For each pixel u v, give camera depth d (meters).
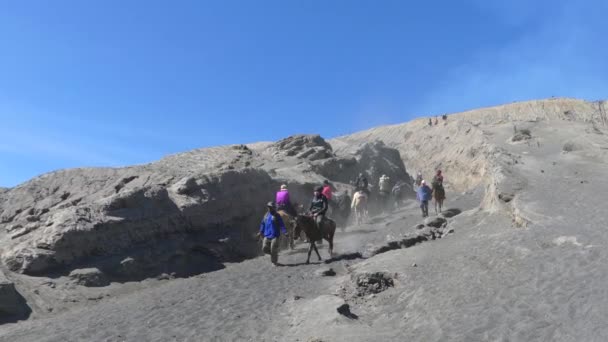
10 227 18.33
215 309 11.54
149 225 17.56
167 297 13.34
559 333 6.65
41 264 14.62
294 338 9.02
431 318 8.55
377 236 21.33
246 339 9.38
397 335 8.31
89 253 15.74
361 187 28.52
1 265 14.74
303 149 36.34
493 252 11.45
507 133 61.25
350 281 12.55
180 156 31.33
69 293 14.08
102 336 10.00
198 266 18.30
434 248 14.38
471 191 39.91
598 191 16.77
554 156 32.59
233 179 22.28
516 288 8.74
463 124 87.56
